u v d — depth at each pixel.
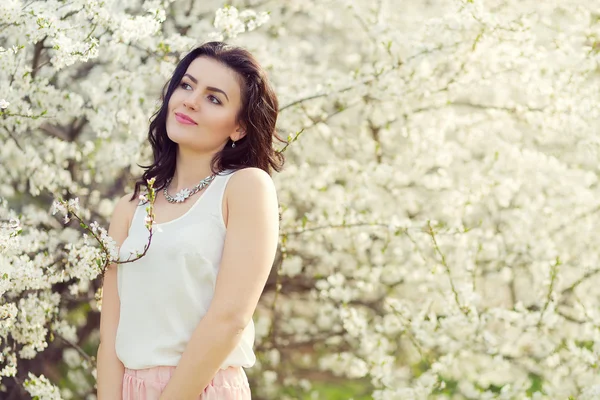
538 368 3.74
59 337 3.42
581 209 3.99
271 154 2.06
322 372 4.52
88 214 3.61
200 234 1.79
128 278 1.86
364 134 4.21
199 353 1.70
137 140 3.51
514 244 4.10
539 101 3.88
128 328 1.85
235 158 1.96
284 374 4.31
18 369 3.65
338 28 4.45
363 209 3.99
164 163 2.03
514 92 4.05
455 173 4.17
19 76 3.09
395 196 4.12
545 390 3.69
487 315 3.54
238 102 1.94
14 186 3.92
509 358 3.75
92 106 3.48
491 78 3.79
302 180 4.06
